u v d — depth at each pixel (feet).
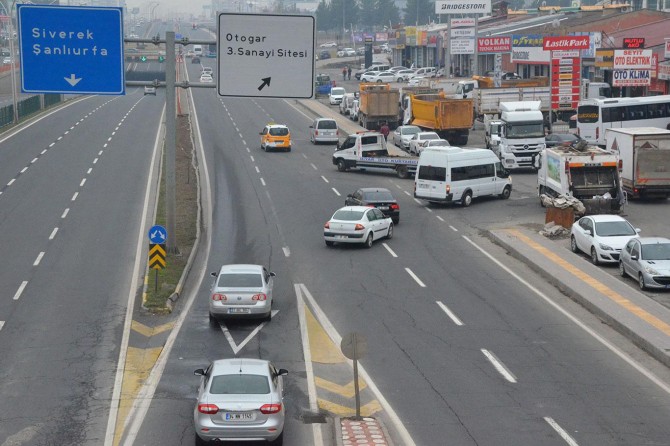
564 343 87.97
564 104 267.80
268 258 125.18
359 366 81.15
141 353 85.35
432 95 264.93
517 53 345.10
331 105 365.61
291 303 102.89
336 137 254.88
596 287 107.04
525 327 93.35
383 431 65.00
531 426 66.54
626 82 268.62
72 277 114.11
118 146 237.04
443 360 82.74
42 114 321.32
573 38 262.88
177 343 88.38
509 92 271.49
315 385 76.33
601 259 118.62
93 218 149.89
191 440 64.08
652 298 103.19
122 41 110.63
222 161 218.59
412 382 76.89
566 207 140.05
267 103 376.68
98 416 69.05
